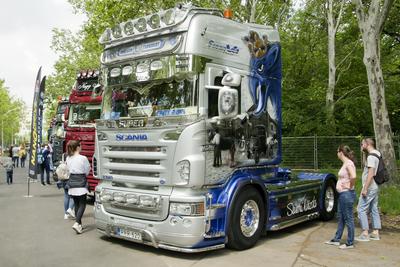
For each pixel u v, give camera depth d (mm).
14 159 33656
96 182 12609
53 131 24219
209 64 7254
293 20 29109
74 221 10227
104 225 8133
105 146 8195
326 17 27484
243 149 7867
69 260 7035
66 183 10242
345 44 28172
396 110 26359
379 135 13086
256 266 6684
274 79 8734
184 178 6949
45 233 8961
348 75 27344
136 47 7797
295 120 24844
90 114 13531
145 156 7398
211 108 7242
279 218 8523
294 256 7238
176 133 7039
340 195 7887
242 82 7895
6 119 68938
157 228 7164
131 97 7871
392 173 12930
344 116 25500
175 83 7273
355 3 13328
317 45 29250
